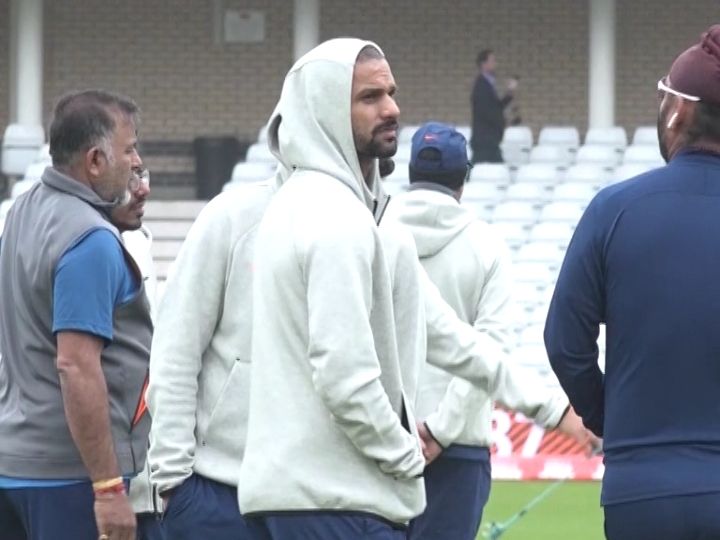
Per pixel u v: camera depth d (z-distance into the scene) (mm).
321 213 13055
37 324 13984
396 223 14148
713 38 12586
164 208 59781
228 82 69625
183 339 14180
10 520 14500
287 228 13219
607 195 12641
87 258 13656
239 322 14211
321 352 12820
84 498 13992
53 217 13898
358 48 13539
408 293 13961
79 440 13625
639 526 12203
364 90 13477
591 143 60031
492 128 58250
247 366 14180
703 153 12602
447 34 69125
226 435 14180
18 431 14023
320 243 12930
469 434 18031
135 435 14305
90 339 13617
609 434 12461
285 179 14086
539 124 69188
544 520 31562
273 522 13211
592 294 12562
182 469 14133
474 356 16672
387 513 13188
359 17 69188
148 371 14359
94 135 14133
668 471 12117
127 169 14273
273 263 13211
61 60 69562
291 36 69562
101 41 69500
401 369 13883
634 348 12328
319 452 13086
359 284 12922
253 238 14250
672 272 12250
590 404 12891
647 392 12273
